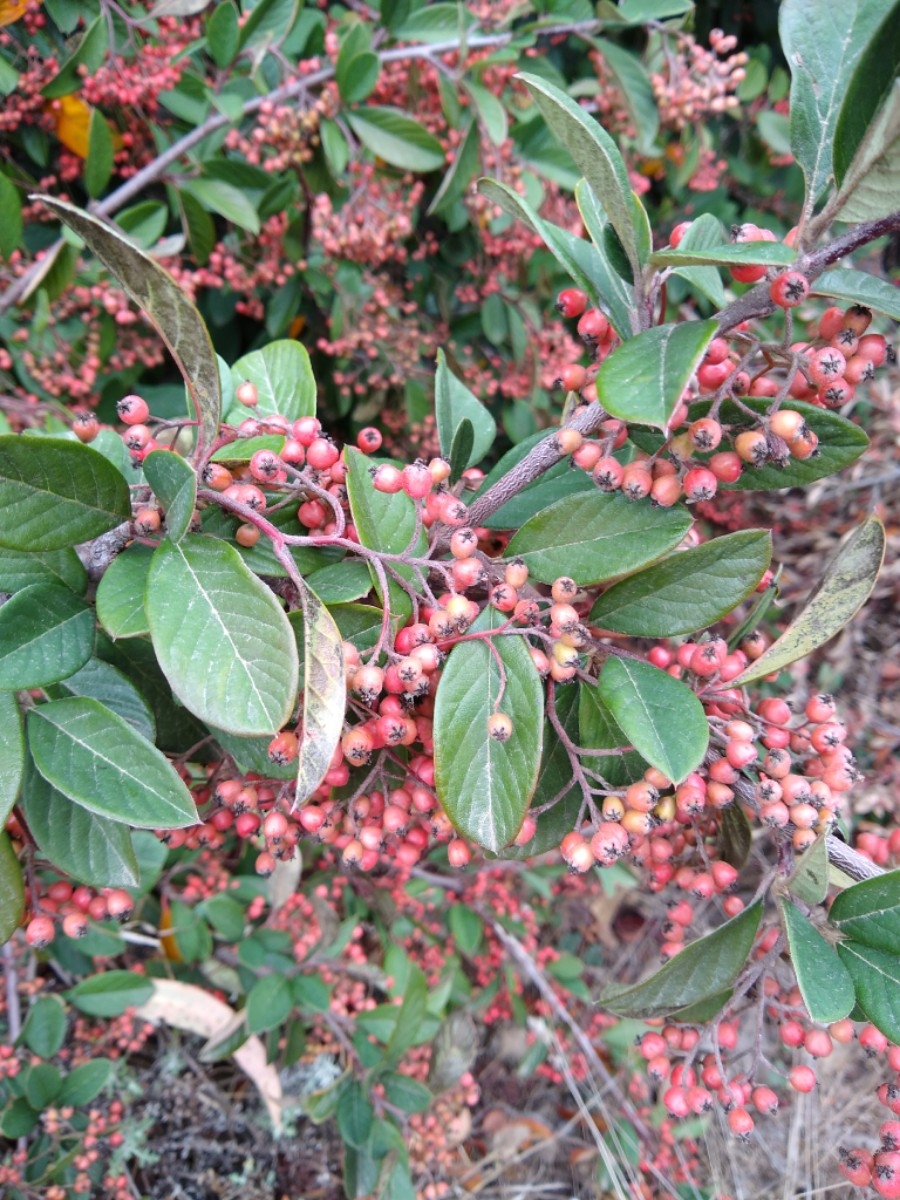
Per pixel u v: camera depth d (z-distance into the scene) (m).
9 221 0.34
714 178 0.54
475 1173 0.47
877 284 0.18
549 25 0.43
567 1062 0.48
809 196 0.18
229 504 0.18
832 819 0.20
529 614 0.19
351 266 0.46
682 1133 0.45
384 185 0.45
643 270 0.18
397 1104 0.36
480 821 0.18
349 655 0.18
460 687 0.18
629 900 0.60
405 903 0.48
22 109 0.38
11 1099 0.34
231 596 0.17
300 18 0.42
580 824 0.20
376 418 0.56
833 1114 0.47
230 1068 0.44
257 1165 0.41
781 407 0.18
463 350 0.54
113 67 0.36
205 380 0.17
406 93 0.46
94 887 0.20
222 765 0.21
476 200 0.44
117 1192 0.36
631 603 0.20
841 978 0.17
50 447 0.16
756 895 0.19
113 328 0.43
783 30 0.18
